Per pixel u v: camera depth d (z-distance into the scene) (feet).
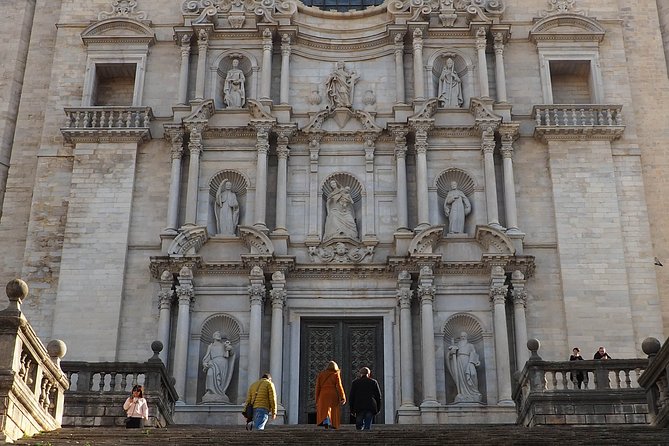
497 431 75.31
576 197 124.98
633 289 121.49
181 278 119.14
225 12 133.80
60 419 78.79
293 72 132.67
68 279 120.98
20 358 69.10
